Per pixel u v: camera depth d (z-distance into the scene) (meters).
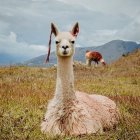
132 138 8.73
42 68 27.69
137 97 14.39
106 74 27.42
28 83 18.09
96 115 9.70
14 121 10.11
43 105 11.95
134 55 37.56
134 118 10.74
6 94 13.77
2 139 8.57
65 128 8.92
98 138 8.77
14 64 27.11
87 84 19.45
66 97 9.09
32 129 9.39
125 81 22.73
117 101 13.77
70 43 9.06
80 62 32.09
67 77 9.14
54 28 9.38
